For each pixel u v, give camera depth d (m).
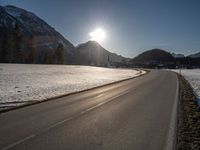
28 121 9.29
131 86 25.95
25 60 104.25
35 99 15.52
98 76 46.81
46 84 26.89
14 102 14.16
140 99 15.82
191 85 28.27
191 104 13.84
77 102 14.51
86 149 6.22
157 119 9.81
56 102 14.52
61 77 39.34
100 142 6.81
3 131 7.82
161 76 47.81
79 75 47.19
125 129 8.23
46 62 115.81
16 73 41.62
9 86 23.44
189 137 7.43
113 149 6.26
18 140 6.88
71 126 8.56
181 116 10.45
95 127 8.47
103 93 19.44
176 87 24.64
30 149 6.16
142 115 10.58
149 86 25.91
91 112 11.24
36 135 7.40
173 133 7.80
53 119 9.67
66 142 6.75
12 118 9.83
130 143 6.77
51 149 6.18
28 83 27.33
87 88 23.33
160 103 14.10
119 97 16.88
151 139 7.15
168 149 6.34
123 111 11.53
